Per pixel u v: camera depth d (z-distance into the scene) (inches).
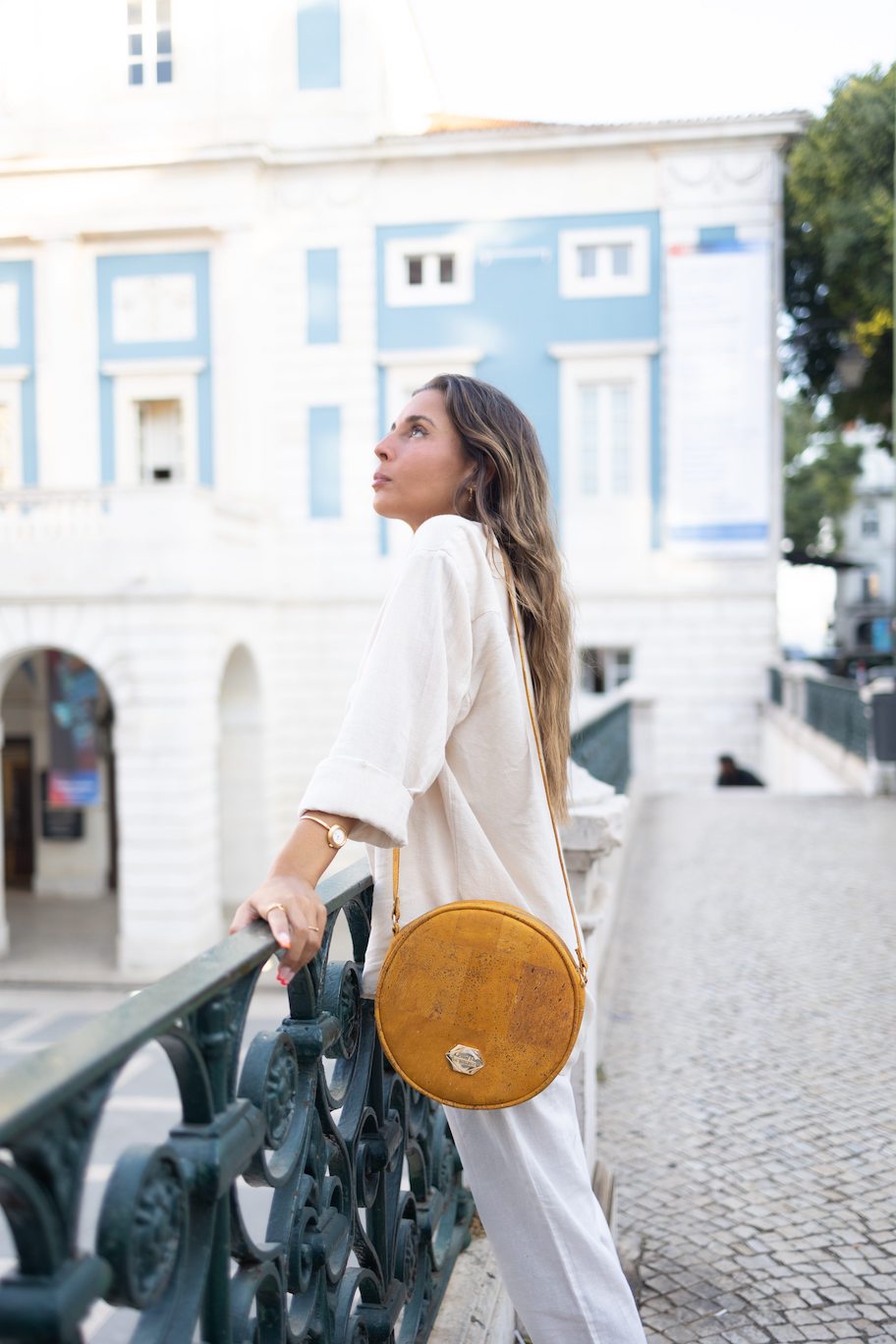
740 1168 133.6
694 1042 181.8
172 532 641.6
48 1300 32.4
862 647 2348.7
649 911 281.3
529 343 768.3
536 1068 57.7
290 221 778.8
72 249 754.8
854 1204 122.3
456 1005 57.9
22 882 876.0
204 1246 43.9
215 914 674.2
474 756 60.2
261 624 765.3
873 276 708.0
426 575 56.8
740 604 762.2
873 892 291.7
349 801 51.2
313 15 754.2
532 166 758.5
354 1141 65.1
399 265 776.3
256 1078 49.8
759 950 238.4
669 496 761.6
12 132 678.5
